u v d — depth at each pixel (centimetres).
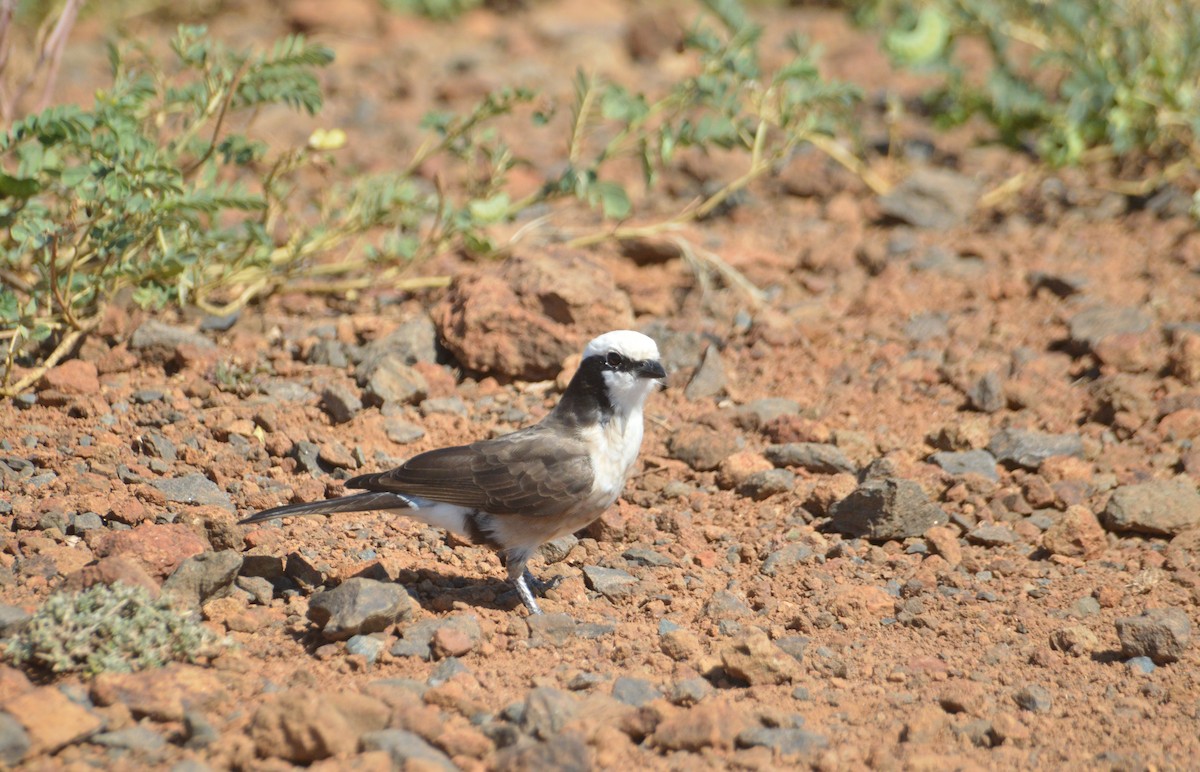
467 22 3300
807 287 2008
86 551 1212
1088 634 1166
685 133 1891
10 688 953
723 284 2000
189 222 1595
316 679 1046
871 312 1914
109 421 1497
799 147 2486
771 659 1086
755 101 1992
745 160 2414
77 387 1538
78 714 924
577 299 1697
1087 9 2273
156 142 1744
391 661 1085
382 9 3328
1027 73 2791
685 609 1237
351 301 1912
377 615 1099
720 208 2278
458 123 1986
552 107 1891
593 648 1148
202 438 1484
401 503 1221
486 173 2373
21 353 1605
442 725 960
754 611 1239
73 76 2723
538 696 995
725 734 976
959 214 2208
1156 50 2247
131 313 1752
